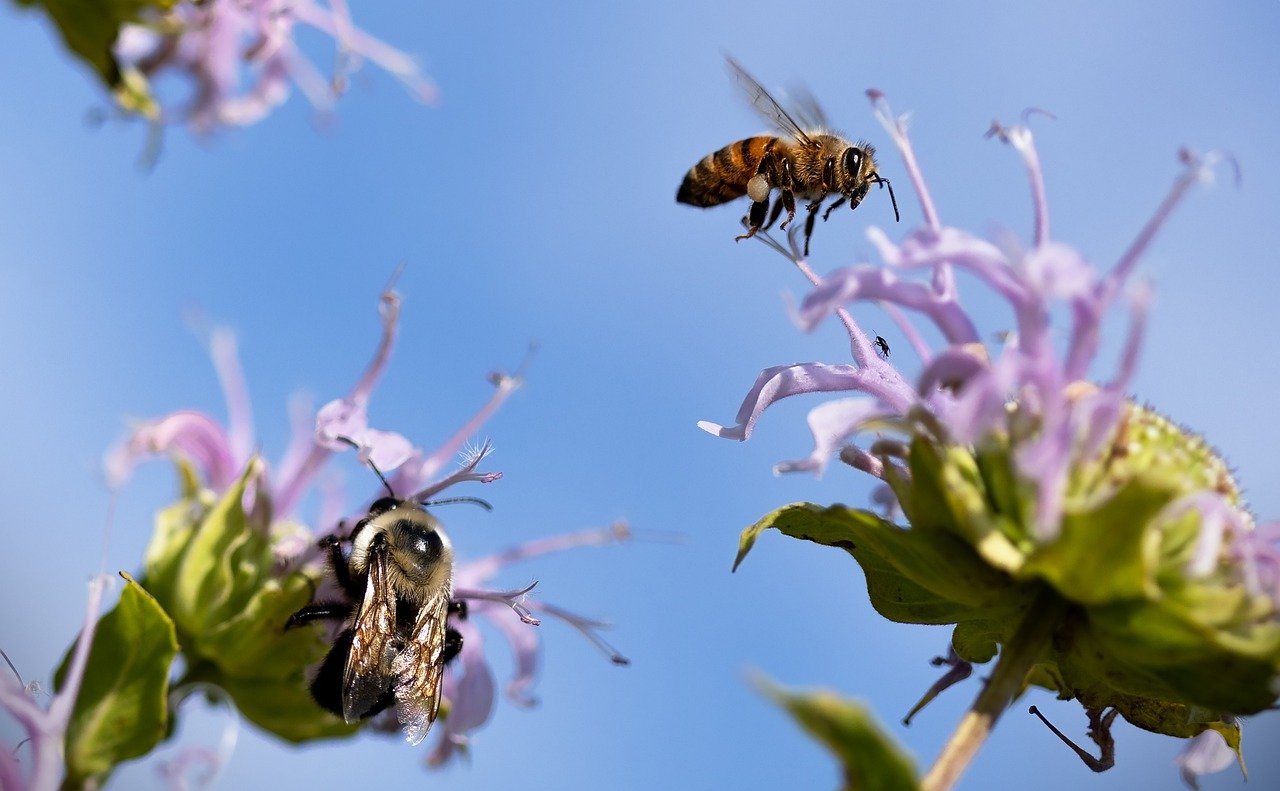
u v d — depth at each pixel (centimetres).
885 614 23
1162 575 22
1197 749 23
